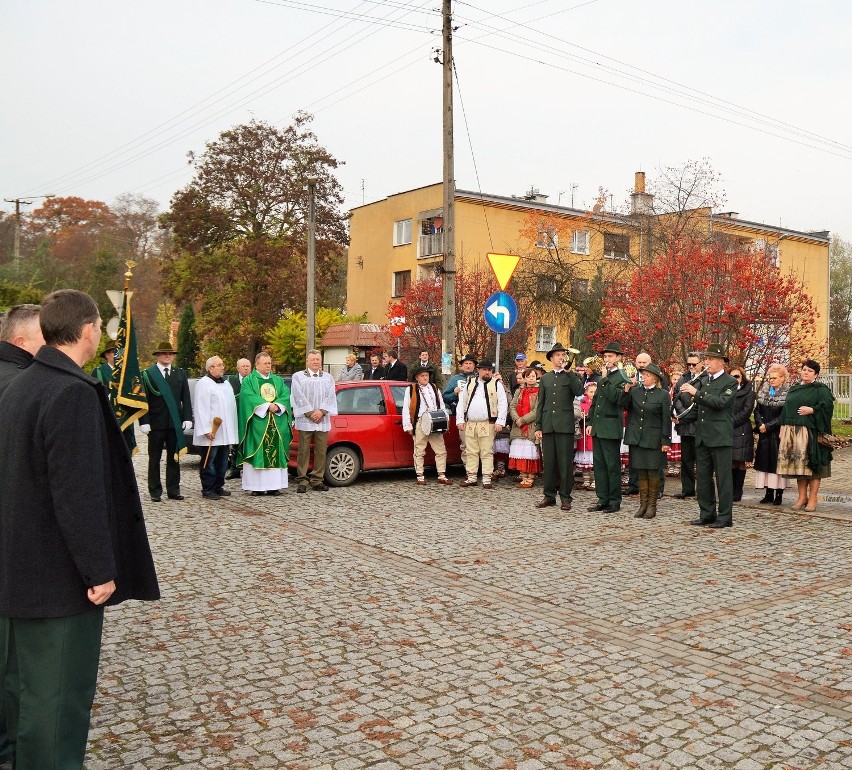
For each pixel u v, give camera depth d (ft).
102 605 11.32
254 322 127.54
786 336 56.24
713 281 55.57
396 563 26.32
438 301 88.74
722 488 32.65
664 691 16.02
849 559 27.12
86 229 217.15
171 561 26.43
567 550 28.32
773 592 23.11
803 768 12.92
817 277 156.04
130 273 39.04
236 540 29.66
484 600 22.17
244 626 19.93
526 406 42.70
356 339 119.44
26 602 10.69
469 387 43.06
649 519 34.40
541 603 21.97
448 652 18.17
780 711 15.10
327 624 20.10
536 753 13.44
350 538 30.09
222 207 128.47
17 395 10.97
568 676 16.78
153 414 38.04
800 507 37.01
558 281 96.32
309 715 14.90
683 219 90.94
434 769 12.91
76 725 11.10
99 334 11.64
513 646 18.57
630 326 59.00
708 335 55.62
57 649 10.84
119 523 11.78
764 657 17.93
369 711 15.08
